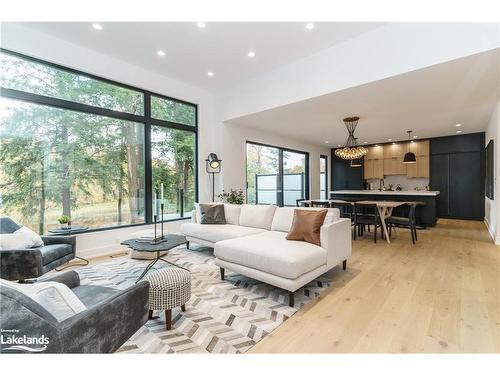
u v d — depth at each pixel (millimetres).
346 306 2258
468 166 7211
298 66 4168
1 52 3199
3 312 926
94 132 4043
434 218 6031
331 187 10016
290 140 7801
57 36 3520
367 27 3301
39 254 2512
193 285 2768
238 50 3875
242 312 2174
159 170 4918
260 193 6887
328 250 2701
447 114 5094
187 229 4230
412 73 3131
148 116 4668
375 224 4707
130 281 2895
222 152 5684
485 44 2621
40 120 3523
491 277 2895
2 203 3238
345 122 5691
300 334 1841
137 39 3590
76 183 3852
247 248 2586
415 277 2920
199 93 5523
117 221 4293
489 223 5648
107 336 1223
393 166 8617
